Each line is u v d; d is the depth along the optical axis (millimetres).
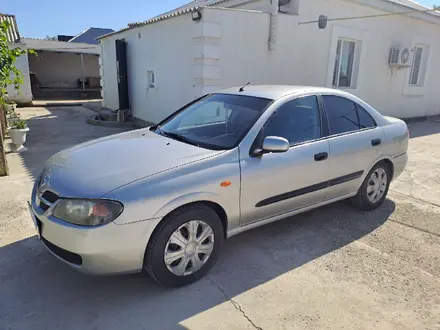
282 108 3471
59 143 8297
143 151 3082
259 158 3145
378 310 2629
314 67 9539
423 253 3480
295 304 2666
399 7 11023
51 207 2598
